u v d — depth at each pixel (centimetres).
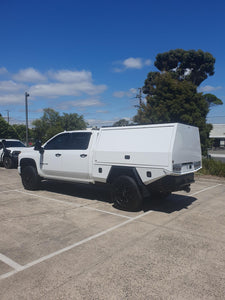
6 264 352
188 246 411
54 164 755
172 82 1397
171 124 552
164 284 305
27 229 484
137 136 590
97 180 662
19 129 6056
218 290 295
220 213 595
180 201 708
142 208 631
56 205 656
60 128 2259
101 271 333
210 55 3519
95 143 674
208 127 1482
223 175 1124
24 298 278
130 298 279
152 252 388
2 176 1168
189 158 604
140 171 570
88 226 500
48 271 333
